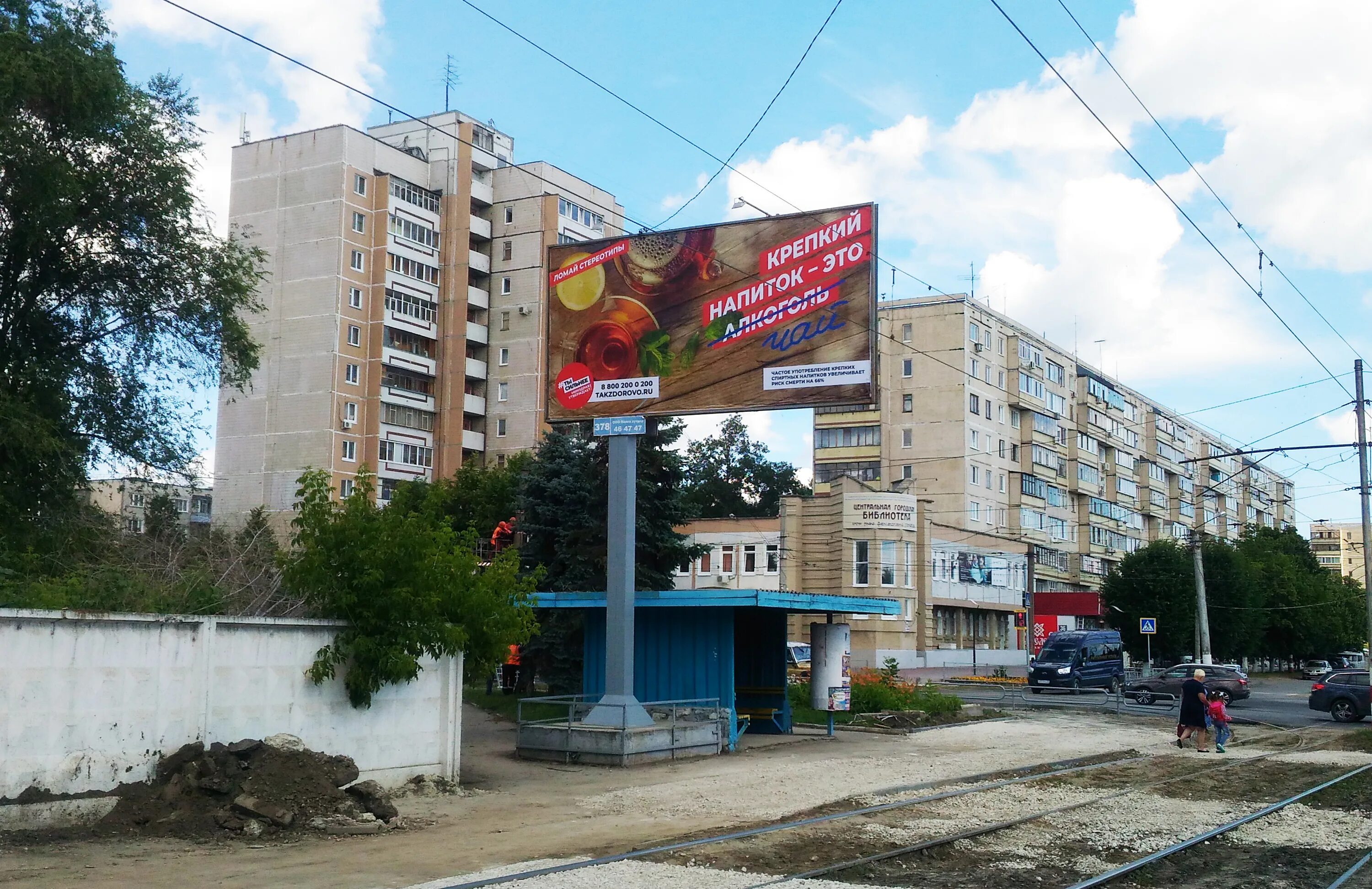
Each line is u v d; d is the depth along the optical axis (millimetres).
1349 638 98250
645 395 21328
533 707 29453
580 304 22156
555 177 76875
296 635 14133
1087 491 89062
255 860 10484
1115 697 46062
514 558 18047
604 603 23141
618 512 20641
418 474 70750
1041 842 12125
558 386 22062
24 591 12977
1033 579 61250
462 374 72750
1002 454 78500
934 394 74188
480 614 16875
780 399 20438
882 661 60750
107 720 11875
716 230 21391
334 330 67188
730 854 11047
